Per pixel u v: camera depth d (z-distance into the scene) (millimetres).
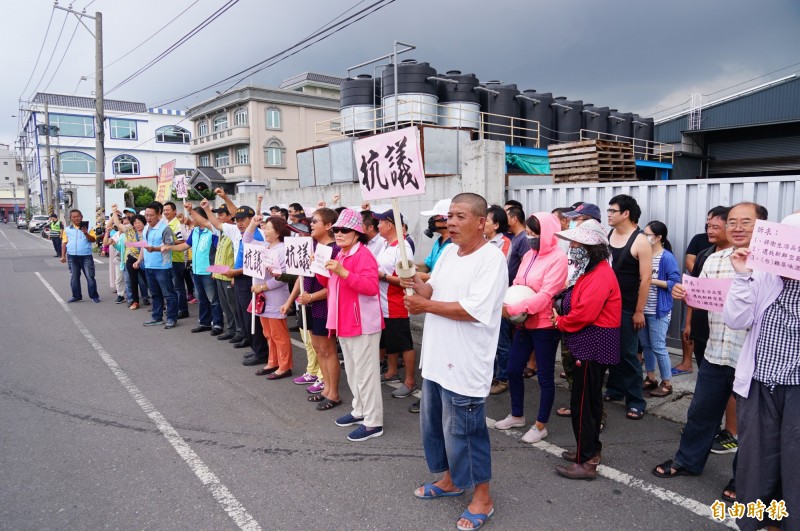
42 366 6051
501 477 3502
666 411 4566
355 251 4062
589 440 3404
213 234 7527
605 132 15734
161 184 11828
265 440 4090
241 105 31547
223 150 33781
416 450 3920
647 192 6074
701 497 3225
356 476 3527
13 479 3520
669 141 19375
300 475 3543
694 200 5703
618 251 4387
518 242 5055
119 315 9070
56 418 4543
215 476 3531
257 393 5156
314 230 4734
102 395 5098
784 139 17438
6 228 53656
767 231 2410
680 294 3367
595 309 3260
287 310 5395
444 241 5305
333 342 4691
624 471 3561
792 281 2494
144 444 4031
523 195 7203
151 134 49438
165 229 7988
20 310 9516
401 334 4973
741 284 2604
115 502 3223
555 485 3393
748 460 2633
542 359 3949
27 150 66562
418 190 3002
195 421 4461
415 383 5473
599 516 3035
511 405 4480
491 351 2891
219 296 7168
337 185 10219
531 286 4012
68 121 46469
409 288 2963
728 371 3189
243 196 14352
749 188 5277
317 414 4617
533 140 14125
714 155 19391
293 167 32438
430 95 11516
